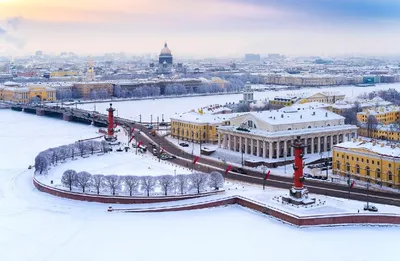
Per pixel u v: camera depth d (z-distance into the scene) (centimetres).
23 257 19588
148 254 19825
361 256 19412
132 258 19475
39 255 19762
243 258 19362
